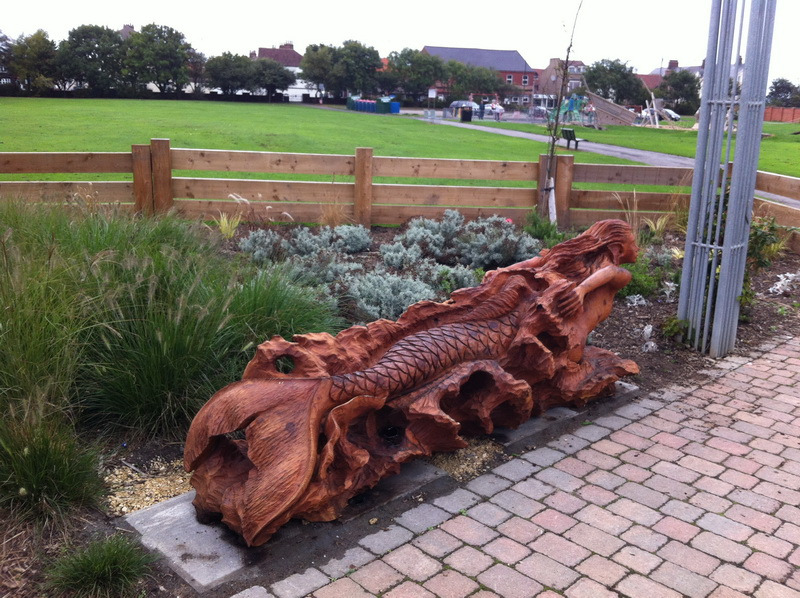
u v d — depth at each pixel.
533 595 3.05
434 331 4.27
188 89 73.50
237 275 5.42
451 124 45.19
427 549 3.38
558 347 4.77
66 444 3.60
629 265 7.95
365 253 8.93
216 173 15.32
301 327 5.17
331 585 3.09
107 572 3.01
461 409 4.32
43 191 8.80
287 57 101.56
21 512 3.39
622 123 52.72
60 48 62.94
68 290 4.55
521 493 3.93
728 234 5.89
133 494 3.80
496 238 8.55
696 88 70.00
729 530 3.59
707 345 6.38
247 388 3.49
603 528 3.59
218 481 3.44
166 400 4.38
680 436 4.71
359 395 3.68
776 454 4.47
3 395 3.77
